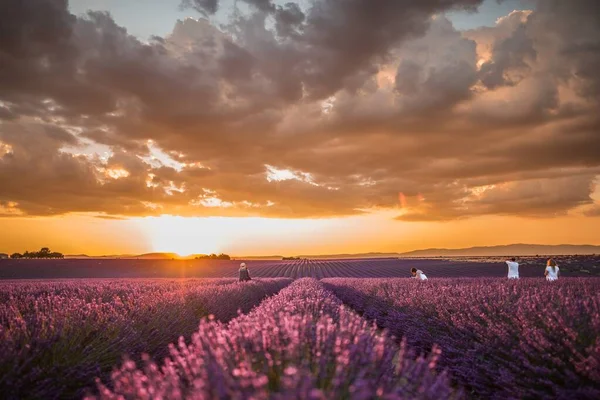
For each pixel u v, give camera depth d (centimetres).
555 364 371
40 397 334
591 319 404
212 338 304
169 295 872
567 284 878
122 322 530
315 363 269
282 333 321
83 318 537
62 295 943
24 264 5319
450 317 598
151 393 216
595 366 326
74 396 366
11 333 409
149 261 6088
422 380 249
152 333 557
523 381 379
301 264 6294
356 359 267
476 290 766
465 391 459
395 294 948
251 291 1414
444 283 1218
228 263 6519
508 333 457
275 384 256
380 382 263
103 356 438
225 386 203
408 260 6500
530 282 1032
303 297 805
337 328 354
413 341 636
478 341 492
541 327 452
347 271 4666
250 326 351
